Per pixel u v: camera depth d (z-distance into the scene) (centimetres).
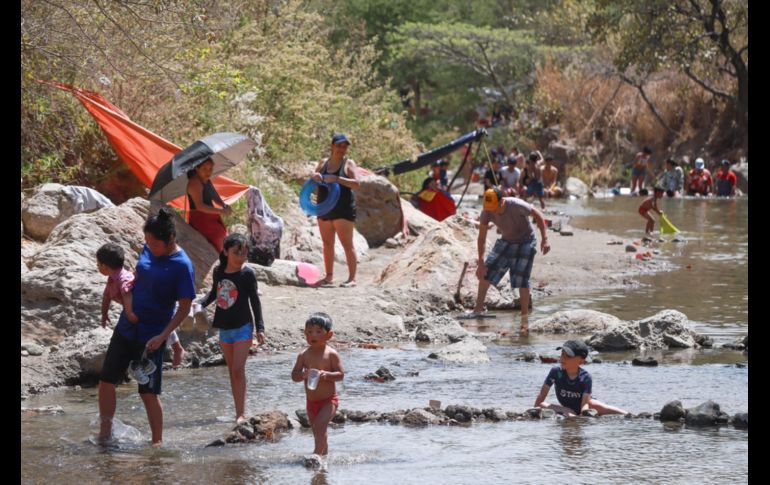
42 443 1596
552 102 10512
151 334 1633
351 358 2266
